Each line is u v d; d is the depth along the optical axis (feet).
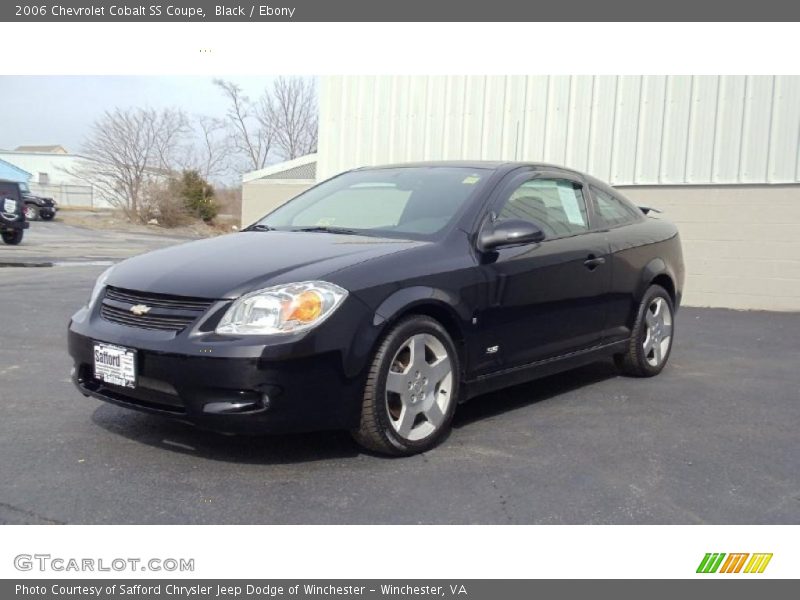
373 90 42.19
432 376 13.57
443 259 13.96
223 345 11.57
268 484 12.07
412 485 12.21
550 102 37.29
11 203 69.15
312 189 18.42
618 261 18.28
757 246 33.40
